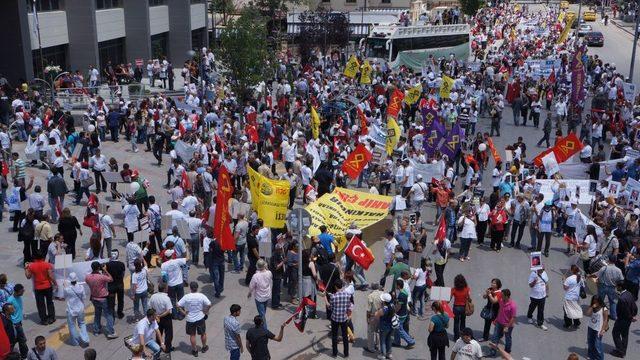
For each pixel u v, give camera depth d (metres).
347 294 15.09
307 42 58.12
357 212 22.91
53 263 17.08
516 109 40.81
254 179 18.36
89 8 43.81
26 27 38.09
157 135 29.95
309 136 33.59
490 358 15.71
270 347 15.73
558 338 16.78
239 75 37.75
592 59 53.69
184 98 39.59
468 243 21.52
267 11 63.97
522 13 99.62
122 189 26.34
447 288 15.30
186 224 18.22
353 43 70.75
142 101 34.69
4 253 20.19
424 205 26.91
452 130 27.23
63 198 22.33
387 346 15.24
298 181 26.44
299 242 16.73
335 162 27.73
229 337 13.75
